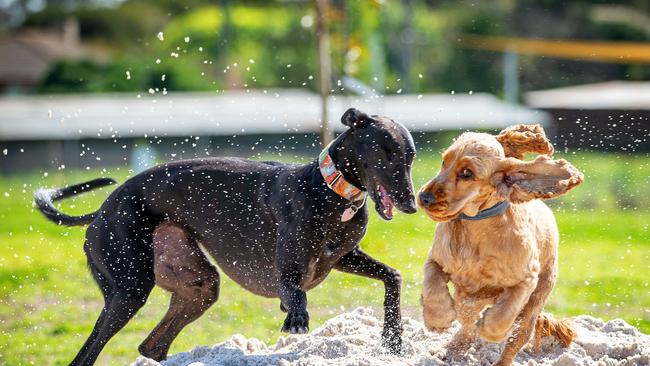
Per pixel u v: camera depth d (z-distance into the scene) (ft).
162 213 26.25
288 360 23.63
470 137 20.51
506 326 20.30
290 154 94.22
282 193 24.41
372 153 23.21
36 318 37.17
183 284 26.76
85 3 226.79
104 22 216.95
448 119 102.42
